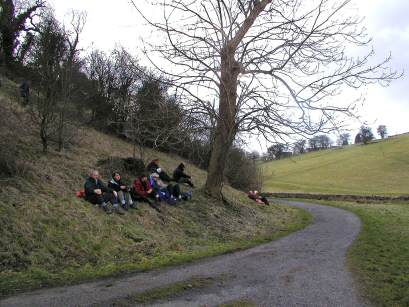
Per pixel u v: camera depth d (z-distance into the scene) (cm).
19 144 1386
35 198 1062
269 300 673
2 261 792
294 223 1795
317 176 6066
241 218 1639
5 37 2353
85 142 1894
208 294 695
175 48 1373
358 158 6775
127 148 2253
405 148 6700
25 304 608
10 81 2119
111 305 616
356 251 1120
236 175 3309
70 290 688
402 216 2130
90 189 1203
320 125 1365
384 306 672
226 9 1420
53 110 1464
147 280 767
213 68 1432
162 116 1516
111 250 975
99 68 2353
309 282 791
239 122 1518
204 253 1038
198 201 1612
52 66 1449
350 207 2730
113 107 2375
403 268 944
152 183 1445
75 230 998
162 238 1157
